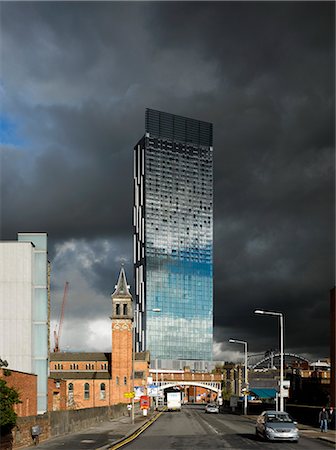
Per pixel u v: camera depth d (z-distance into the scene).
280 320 62.09
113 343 159.25
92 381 159.00
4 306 50.53
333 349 63.66
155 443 38.28
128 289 162.50
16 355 49.94
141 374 169.38
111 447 34.81
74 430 48.25
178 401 123.12
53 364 168.50
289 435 38.81
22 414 41.12
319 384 90.81
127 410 88.12
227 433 48.84
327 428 52.12
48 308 54.56
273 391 113.94
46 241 52.91
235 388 161.25
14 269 51.12
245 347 93.12
